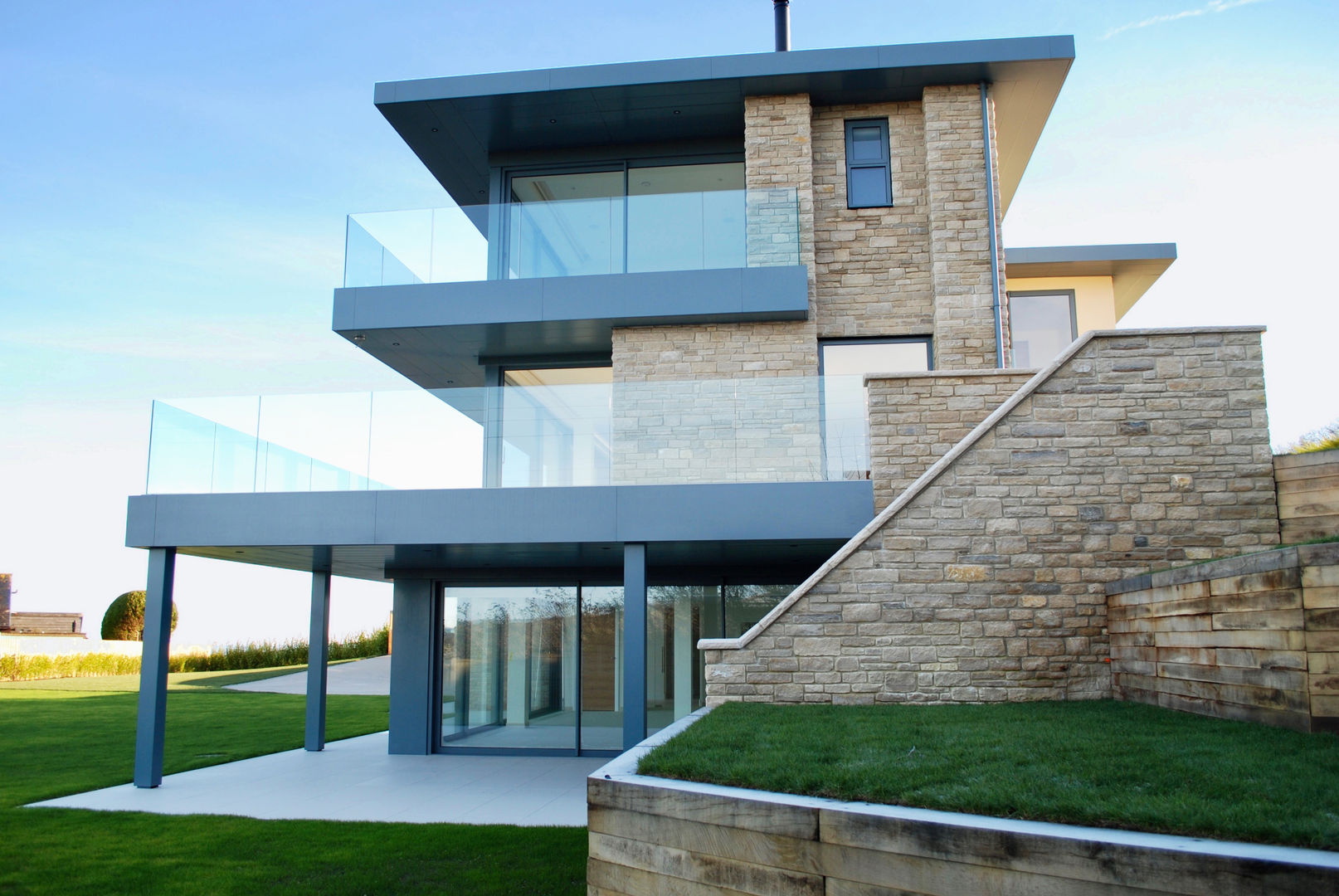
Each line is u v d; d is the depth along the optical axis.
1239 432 9.19
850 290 13.97
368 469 11.41
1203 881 3.24
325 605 15.32
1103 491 9.20
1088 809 3.85
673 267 13.84
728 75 13.77
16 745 15.09
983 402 10.89
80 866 7.56
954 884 3.74
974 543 9.19
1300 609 5.84
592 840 5.13
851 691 9.04
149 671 11.45
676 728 7.25
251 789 11.25
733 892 4.41
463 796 10.70
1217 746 5.39
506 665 14.79
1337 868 3.08
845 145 14.38
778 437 11.40
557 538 10.85
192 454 11.64
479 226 14.34
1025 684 8.94
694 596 14.57
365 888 6.93
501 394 11.59
